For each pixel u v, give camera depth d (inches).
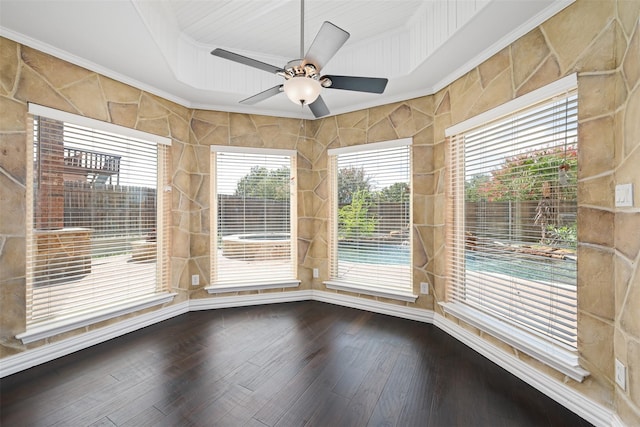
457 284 109.7
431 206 121.4
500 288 89.9
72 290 98.9
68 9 74.9
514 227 86.9
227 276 142.3
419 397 74.4
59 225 96.1
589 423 65.2
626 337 58.0
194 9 98.3
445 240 114.0
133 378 82.1
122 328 110.3
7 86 83.8
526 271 83.0
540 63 77.3
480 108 96.6
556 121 75.1
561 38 72.2
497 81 90.2
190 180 136.1
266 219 147.7
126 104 112.0
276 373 84.8
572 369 67.5
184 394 75.2
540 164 79.3
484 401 72.9
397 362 91.0
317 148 150.7
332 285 144.8
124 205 113.7
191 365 89.0
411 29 106.3
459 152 109.0
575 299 69.6
